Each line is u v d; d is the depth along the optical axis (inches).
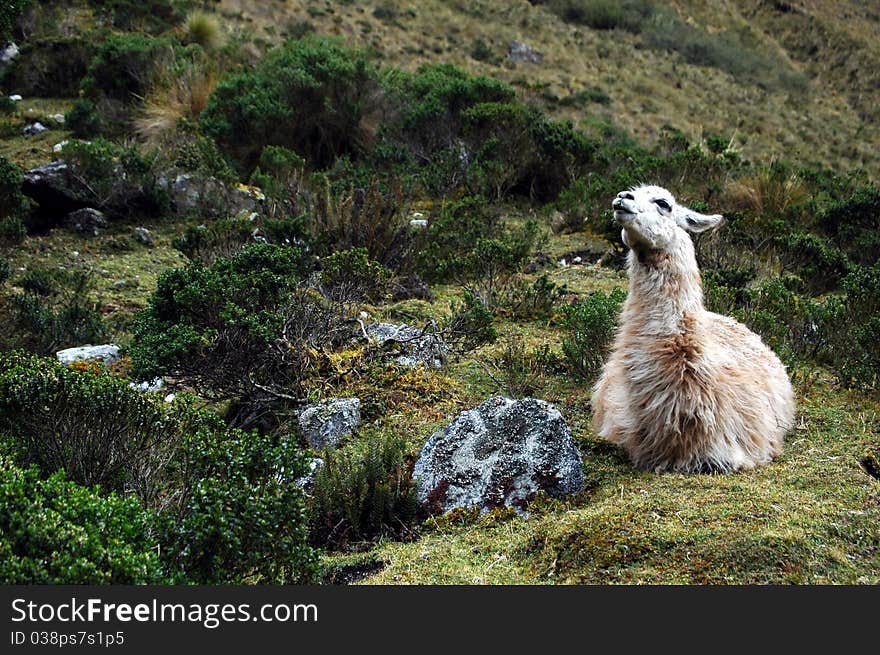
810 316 531.2
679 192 903.7
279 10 2159.2
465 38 2598.4
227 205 818.2
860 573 265.6
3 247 690.2
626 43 3139.8
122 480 317.4
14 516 230.1
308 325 482.3
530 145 1010.1
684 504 305.4
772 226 765.3
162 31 1502.2
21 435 315.9
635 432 362.3
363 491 336.8
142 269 698.2
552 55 2691.9
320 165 1072.8
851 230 813.2
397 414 428.1
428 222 724.7
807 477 337.7
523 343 517.0
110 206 792.3
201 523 250.2
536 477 337.7
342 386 449.1
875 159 2501.2
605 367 407.5
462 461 346.3
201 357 426.0
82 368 464.4
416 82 1224.2
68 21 1435.8
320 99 1065.5
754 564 265.0
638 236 354.0
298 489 267.0
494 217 802.2
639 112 2324.1
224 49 1396.4
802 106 3026.6
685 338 355.3
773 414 382.6
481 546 304.3
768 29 3939.5
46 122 1057.5
